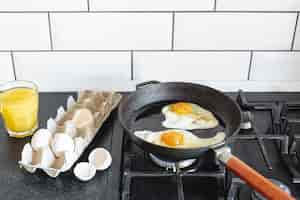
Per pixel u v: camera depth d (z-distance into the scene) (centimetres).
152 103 99
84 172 83
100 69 110
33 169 83
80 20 104
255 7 103
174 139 87
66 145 84
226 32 106
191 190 83
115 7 102
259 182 70
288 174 85
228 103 94
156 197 82
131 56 109
